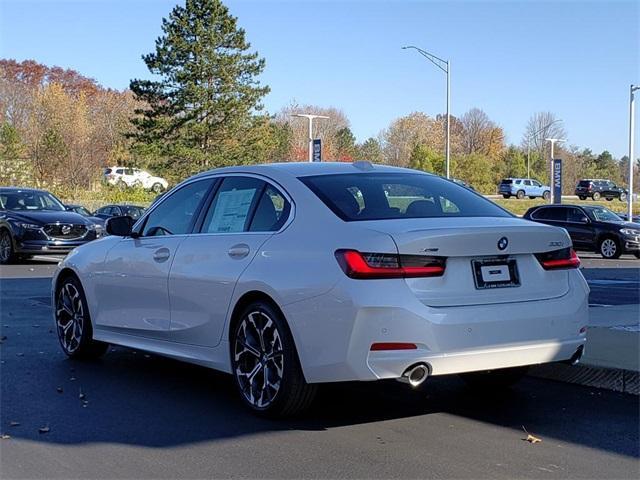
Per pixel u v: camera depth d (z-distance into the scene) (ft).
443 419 18.44
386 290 15.78
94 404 19.92
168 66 152.15
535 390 21.38
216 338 19.56
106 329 23.98
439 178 20.99
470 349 16.15
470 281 16.49
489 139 334.24
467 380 21.53
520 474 14.71
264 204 19.27
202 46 151.23
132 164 159.12
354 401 20.15
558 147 327.67
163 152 152.15
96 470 15.06
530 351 16.92
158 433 17.38
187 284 20.31
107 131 240.73
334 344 16.20
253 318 18.28
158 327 21.61
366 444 16.51
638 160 377.91
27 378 22.84
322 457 15.67
